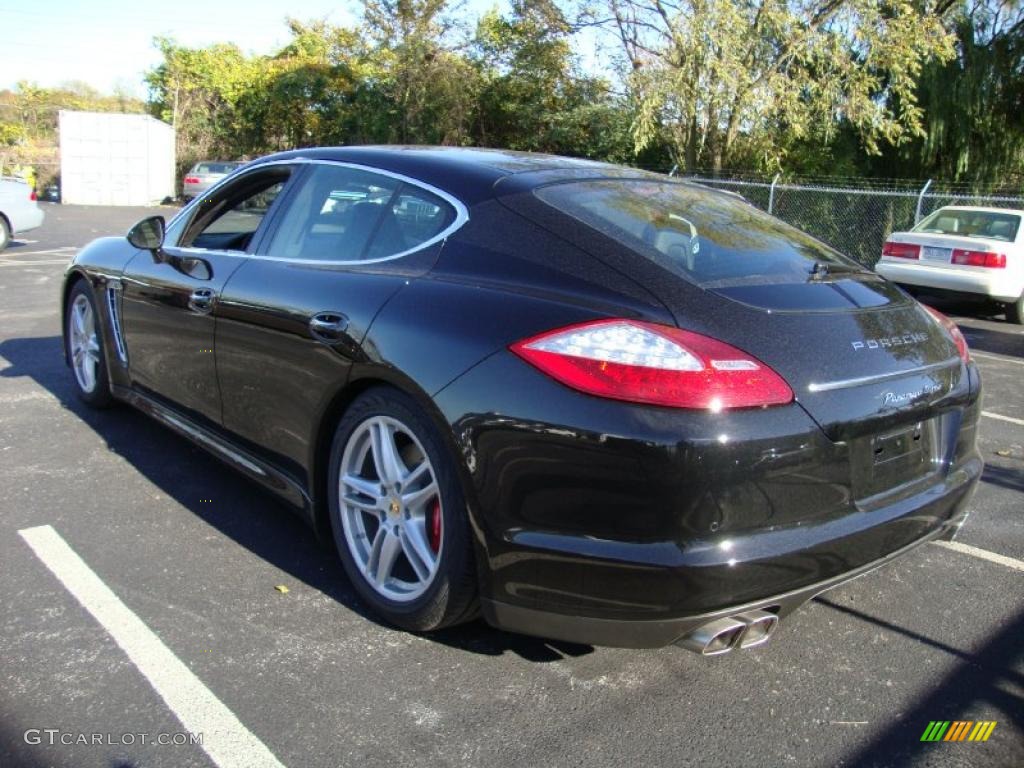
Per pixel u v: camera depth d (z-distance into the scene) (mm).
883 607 3119
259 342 3188
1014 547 3688
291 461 3133
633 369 2174
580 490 2195
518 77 28141
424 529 2668
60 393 5438
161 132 34312
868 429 2396
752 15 17453
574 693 2504
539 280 2512
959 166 19359
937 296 10906
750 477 2174
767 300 2477
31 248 14484
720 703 2490
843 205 16969
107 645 2631
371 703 2402
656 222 2830
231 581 3072
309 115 35156
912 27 16703
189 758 2148
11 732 2215
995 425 5754
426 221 2908
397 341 2590
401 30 29469
